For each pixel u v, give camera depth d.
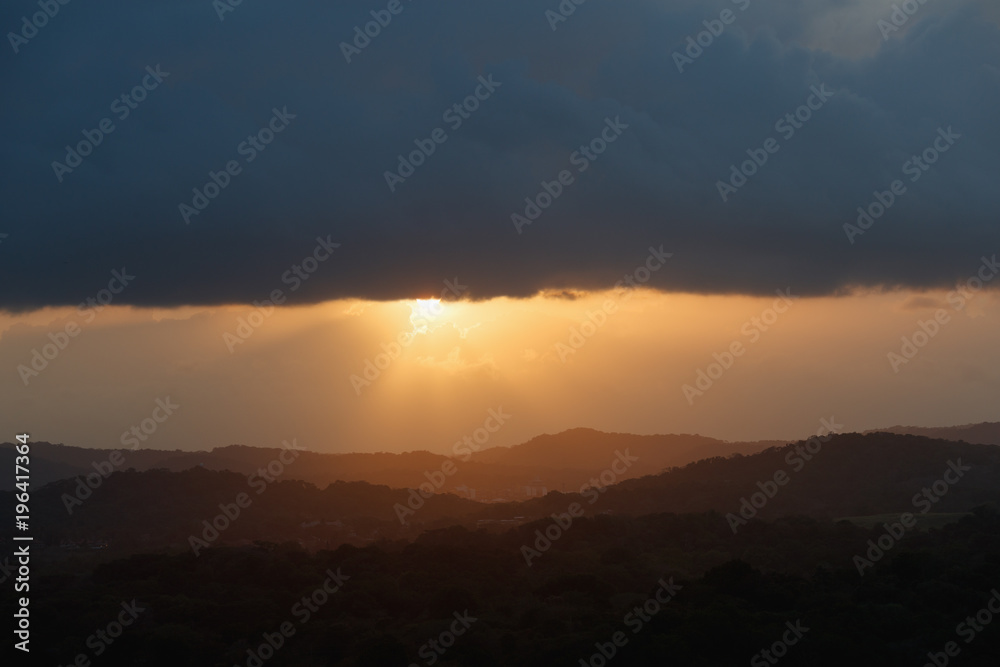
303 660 81.19
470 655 75.25
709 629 72.19
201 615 91.88
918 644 71.69
